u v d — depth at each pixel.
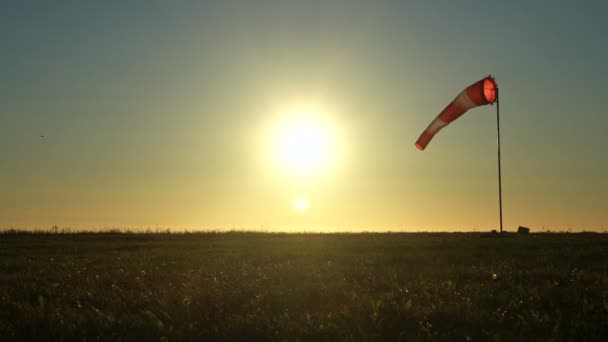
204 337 8.88
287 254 19.53
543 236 25.92
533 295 10.84
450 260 17.30
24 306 11.09
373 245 22.33
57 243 26.06
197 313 10.20
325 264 16.34
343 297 11.38
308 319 9.46
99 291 12.72
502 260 16.97
